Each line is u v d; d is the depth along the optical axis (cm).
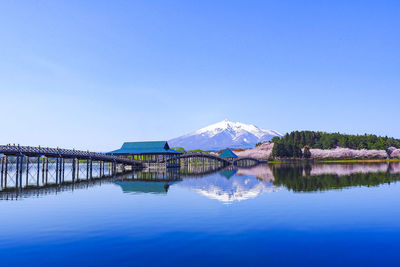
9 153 4253
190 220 1909
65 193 3167
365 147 17712
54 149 5041
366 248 1419
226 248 1412
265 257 1309
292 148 17100
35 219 1952
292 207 2334
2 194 3102
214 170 7944
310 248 1418
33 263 1245
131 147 9662
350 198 2773
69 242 1491
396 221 1897
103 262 1252
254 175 5806
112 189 3503
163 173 6631
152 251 1374
